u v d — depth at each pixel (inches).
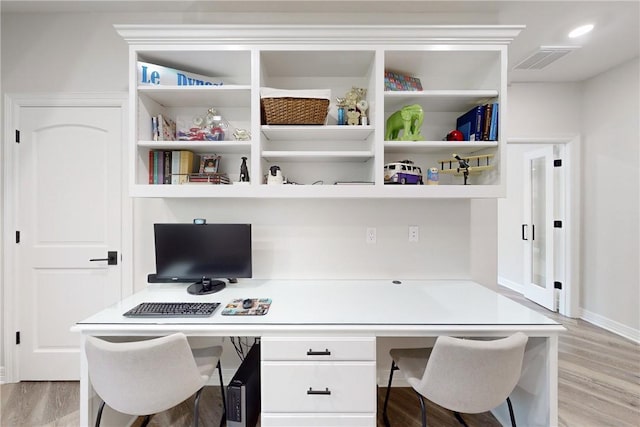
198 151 78.4
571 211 127.9
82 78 80.4
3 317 80.7
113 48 80.4
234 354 82.3
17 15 80.1
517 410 62.0
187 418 69.7
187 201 81.2
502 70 67.6
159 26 65.1
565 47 96.7
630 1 75.0
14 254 80.7
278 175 70.4
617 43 95.0
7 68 80.2
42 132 80.7
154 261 81.1
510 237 168.7
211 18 80.1
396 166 70.7
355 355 53.0
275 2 76.2
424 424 53.6
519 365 49.3
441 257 82.7
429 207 82.4
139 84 67.9
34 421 68.1
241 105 79.2
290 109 67.6
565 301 130.7
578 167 126.1
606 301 117.0
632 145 107.3
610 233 115.2
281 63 73.6
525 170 155.9
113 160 81.0
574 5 76.8
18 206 80.7
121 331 53.2
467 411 50.1
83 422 54.3
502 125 67.7
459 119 78.8
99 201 81.2
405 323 53.7
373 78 69.9
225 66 74.6
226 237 72.3
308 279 81.8
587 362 93.4
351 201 81.9
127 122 80.8
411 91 70.2
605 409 72.3
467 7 77.9
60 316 81.2
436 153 81.4
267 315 56.9
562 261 132.3
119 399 48.8
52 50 80.4
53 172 80.7
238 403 58.5
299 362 53.0
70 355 81.2
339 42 67.1
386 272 82.3
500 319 55.6
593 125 120.6
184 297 67.8
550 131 125.6
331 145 80.4
